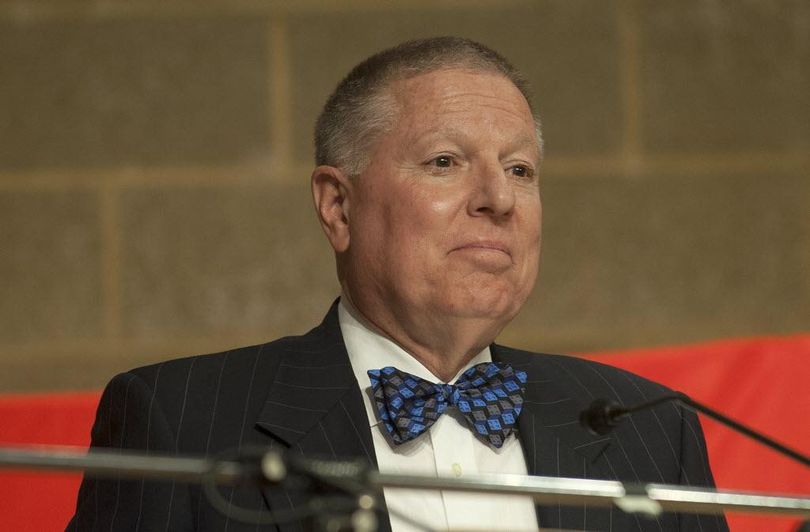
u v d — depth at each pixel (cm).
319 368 662
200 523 598
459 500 635
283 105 1196
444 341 655
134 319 1179
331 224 686
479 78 663
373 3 1207
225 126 1192
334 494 450
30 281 1173
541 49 1221
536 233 656
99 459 420
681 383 893
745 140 1238
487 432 645
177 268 1183
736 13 1242
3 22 1180
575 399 692
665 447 684
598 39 1227
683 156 1230
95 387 1173
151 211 1184
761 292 1229
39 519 801
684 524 663
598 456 664
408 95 657
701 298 1223
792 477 877
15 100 1178
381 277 657
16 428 832
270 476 426
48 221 1177
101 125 1184
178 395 634
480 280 636
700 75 1237
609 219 1219
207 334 1182
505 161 653
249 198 1191
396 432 636
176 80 1191
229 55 1195
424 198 638
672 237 1223
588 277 1213
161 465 426
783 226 1236
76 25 1187
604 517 642
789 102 1244
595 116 1223
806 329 1231
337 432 634
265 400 643
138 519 596
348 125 671
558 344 1205
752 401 894
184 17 1193
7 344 1169
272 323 1188
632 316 1214
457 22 1216
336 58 1202
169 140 1188
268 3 1198
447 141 645
